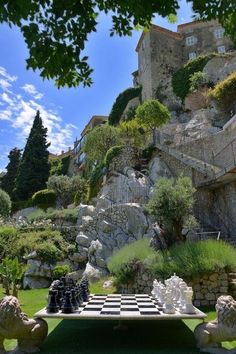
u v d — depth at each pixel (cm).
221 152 1870
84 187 3222
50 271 1639
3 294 1265
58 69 369
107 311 515
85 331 594
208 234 1541
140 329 610
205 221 1727
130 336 556
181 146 2170
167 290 546
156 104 2600
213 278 916
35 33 348
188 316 470
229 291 901
